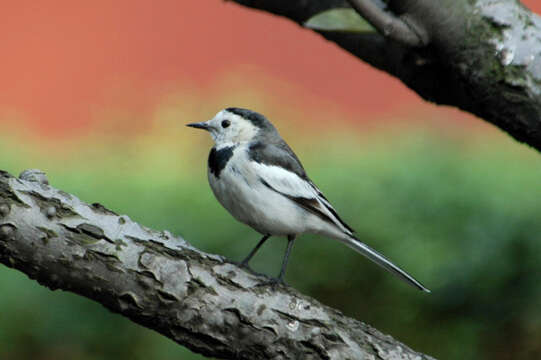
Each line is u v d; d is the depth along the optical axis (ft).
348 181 44.19
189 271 17.08
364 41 20.29
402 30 16.72
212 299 17.06
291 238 27.96
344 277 41.32
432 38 16.83
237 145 27.73
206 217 43.04
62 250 16.22
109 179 46.78
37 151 50.93
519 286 39.40
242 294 17.31
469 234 40.73
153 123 52.95
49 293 41.11
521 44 16.26
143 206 44.45
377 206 42.83
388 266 27.40
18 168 48.52
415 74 18.86
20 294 40.83
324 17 17.58
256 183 26.45
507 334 39.68
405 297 41.06
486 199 42.01
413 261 41.16
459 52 16.70
